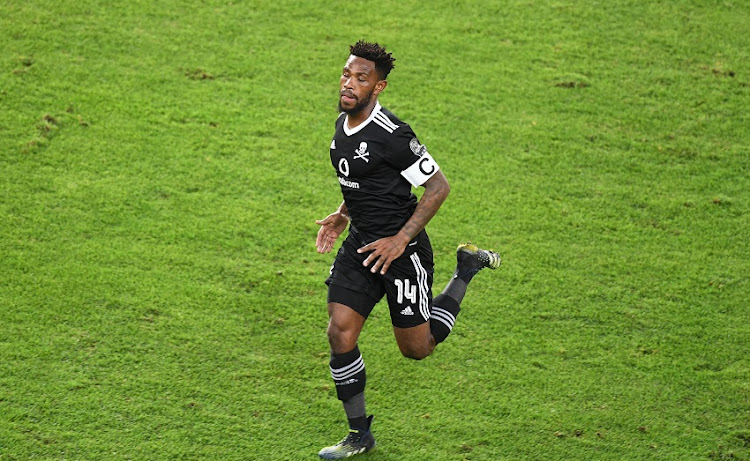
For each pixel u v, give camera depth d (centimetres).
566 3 3725
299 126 3003
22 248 2408
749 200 2798
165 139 2894
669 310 2366
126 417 1928
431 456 1891
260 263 2439
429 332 1917
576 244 2591
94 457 1822
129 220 2553
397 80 3250
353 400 1834
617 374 2148
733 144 3036
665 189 2834
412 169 1736
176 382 2034
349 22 3544
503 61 3384
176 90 3117
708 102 3225
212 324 2216
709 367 2183
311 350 2162
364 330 2255
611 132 3067
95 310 2223
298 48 3375
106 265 2378
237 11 3559
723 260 2556
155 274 2362
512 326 2286
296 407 1998
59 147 2811
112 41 3325
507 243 2580
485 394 2070
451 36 3500
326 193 2731
